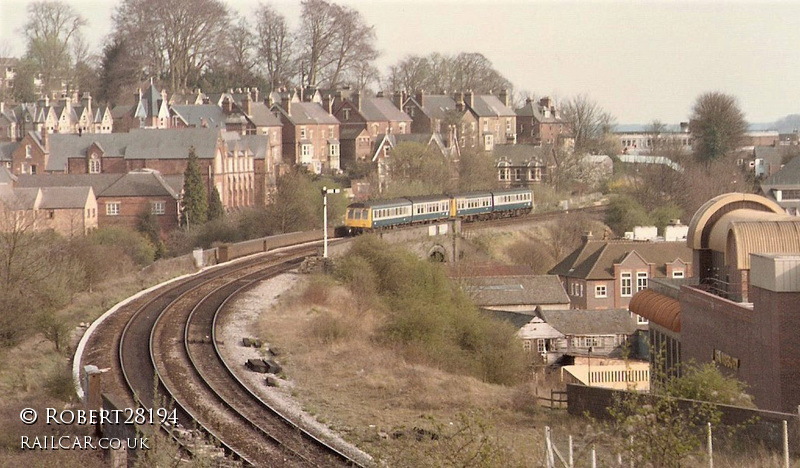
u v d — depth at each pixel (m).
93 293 160.38
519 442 86.50
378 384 111.50
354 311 155.75
